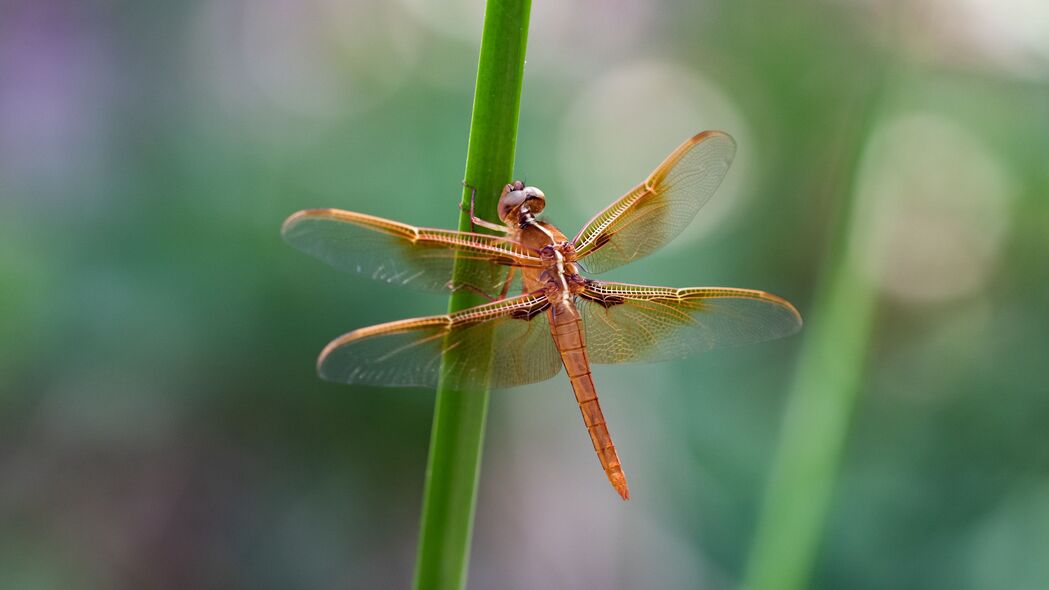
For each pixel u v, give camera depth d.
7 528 0.70
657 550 0.73
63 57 0.82
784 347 0.82
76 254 0.74
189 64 0.85
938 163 0.83
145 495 0.73
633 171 1.00
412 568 0.73
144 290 0.73
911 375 0.79
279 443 0.75
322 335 0.74
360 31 0.91
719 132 0.54
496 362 0.53
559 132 0.97
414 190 0.82
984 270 0.84
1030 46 0.68
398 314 0.73
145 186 0.78
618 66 1.04
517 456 0.79
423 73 0.90
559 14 1.02
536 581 0.73
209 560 0.72
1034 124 0.81
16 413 0.71
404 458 0.74
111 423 0.72
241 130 0.83
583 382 0.54
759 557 0.52
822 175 0.97
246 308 0.74
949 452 0.72
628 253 0.55
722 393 0.79
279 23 0.89
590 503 0.76
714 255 0.97
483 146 0.49
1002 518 0.68
